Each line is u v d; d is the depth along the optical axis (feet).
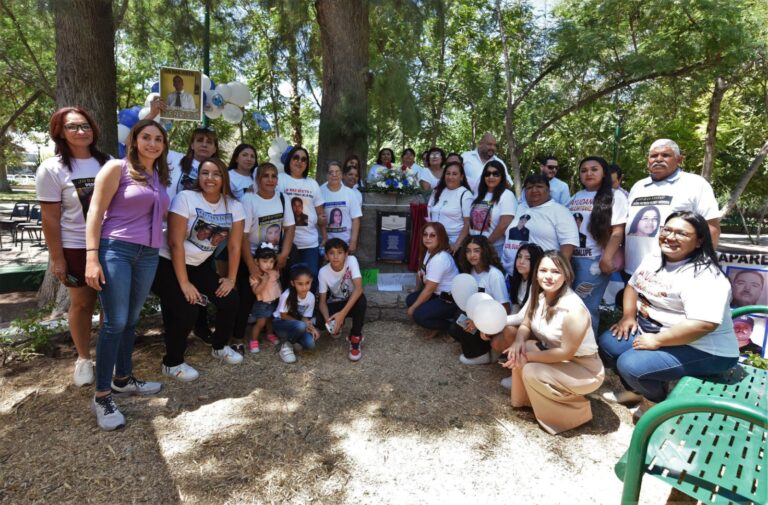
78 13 16.46
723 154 53.57
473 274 13.12
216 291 11.28
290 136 53.67
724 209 30.96
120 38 24.23
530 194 12.85
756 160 30.35
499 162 14.51
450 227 15.60
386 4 20.77
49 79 39.63
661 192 11.26
